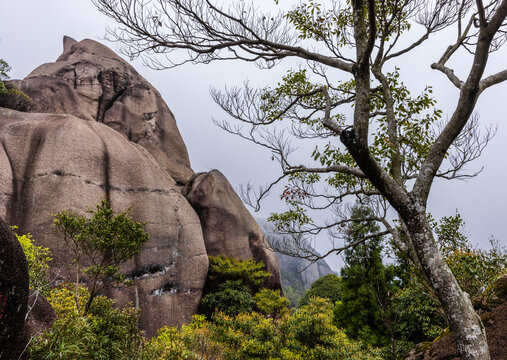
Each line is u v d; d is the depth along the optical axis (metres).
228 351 10.01
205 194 20.28
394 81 5.91
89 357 4.62
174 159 24.03
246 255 19.16
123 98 23.17
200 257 16.30
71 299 8.08
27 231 11.64
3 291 2.74
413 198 3.25
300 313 11.61
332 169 4.48
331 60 4.61
